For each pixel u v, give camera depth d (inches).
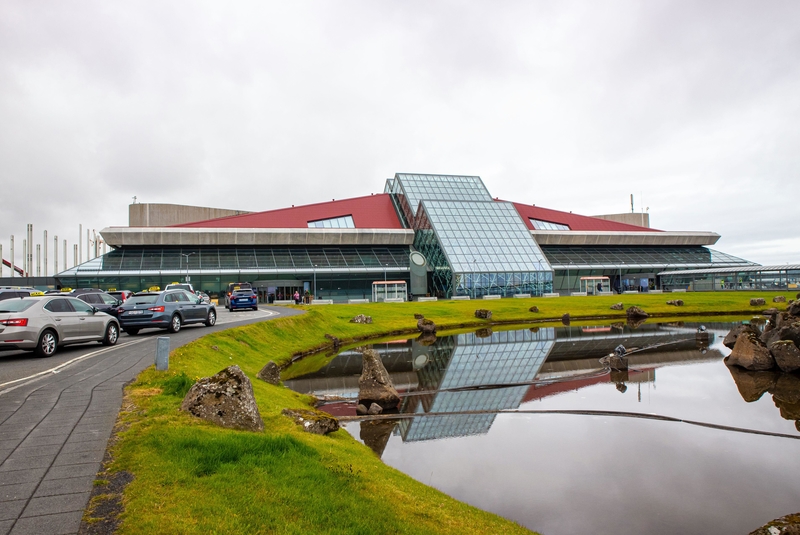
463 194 4052.7
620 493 450.3
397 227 3799.2
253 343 1097.4
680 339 1466.5
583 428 640.4
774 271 3184.1
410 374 1011.9
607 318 2219.5
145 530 231.0
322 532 260.5
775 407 738.8
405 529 291.4
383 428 644.7
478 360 1169.4
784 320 1164.5
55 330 713.0
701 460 529.0
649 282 3996.1
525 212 4256.9
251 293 1931.6
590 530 380.8
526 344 1430.9
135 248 3299.7
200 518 249.6
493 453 548.4
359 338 1605.6
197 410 403.2
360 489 329.4
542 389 865.5
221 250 3378.4
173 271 3048.7
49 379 538.0
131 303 994.7
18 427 368.2
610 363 1042.7
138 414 400.2
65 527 230.5
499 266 2979.8
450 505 369.1
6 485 271.1
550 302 2581.2
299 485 306.3
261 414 496.1
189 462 306.5
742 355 1034.1
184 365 622.8
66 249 4975.4
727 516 407.5
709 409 728.3
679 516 406.6
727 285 3454.7
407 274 3376.0
